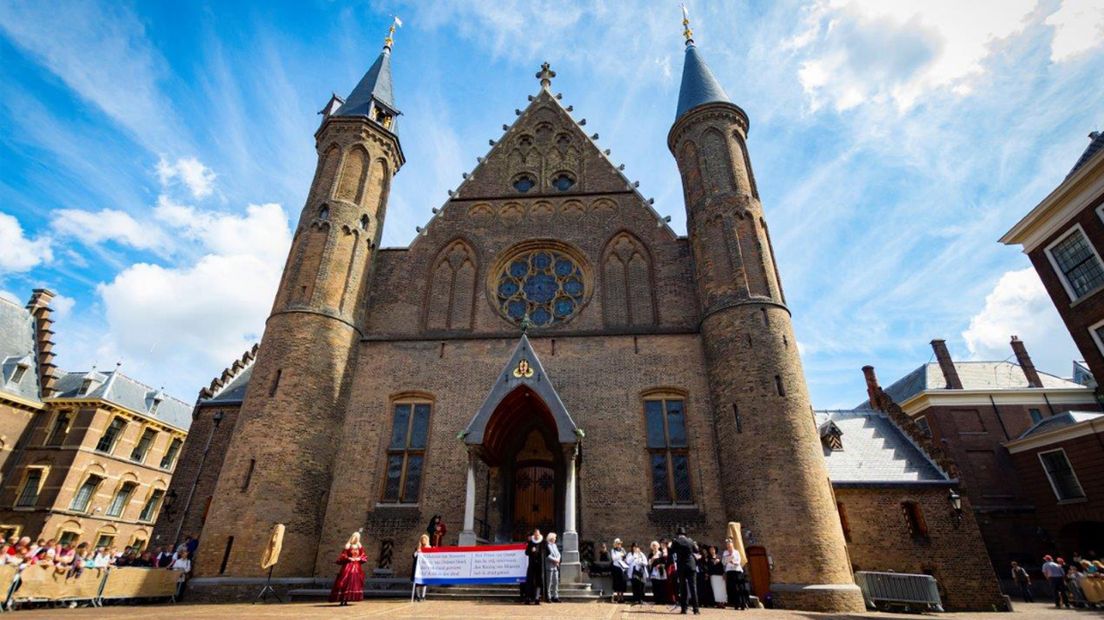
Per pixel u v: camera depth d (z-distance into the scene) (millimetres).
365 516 20453
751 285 22188
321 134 27953
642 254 25938
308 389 21172
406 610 12445
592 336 23391
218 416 28109
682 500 20094
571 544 17250
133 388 50094
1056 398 40844
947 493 23672
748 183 25016
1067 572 27266
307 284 23328
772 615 13242
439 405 22375
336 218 24938
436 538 18469
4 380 42844
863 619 13359
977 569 22172
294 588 18219
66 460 42656
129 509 47000
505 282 26219
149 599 17328
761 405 19469
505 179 29344
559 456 21672
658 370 22359
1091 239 23719
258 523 18625
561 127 30844
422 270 26297
